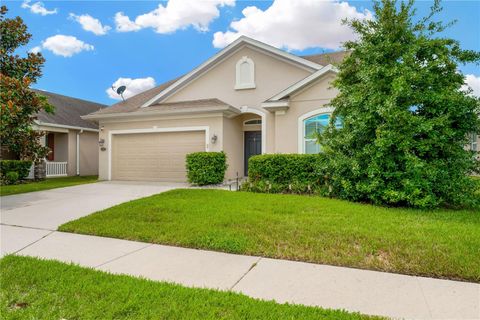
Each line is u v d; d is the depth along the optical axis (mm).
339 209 6832
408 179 6973
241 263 4117
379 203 7543
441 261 3879
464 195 7051
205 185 12008
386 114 6805
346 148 8070
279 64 13766
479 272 3586
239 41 14086
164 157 13961
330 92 11625
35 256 4387
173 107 13805
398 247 4367
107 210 7133
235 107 14125
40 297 3086
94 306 2896
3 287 3309
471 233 4941
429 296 3170
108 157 14836
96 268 3945
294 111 12141
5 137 10797
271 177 10070
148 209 7051
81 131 19109
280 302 3037
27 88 9352
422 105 7223
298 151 12008
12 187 12086
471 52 7211
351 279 3590
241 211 6684
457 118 7141
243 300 3014
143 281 3465
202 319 2672
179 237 5043
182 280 3578
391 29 7613
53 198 9375
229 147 13695
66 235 5512
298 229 5281
